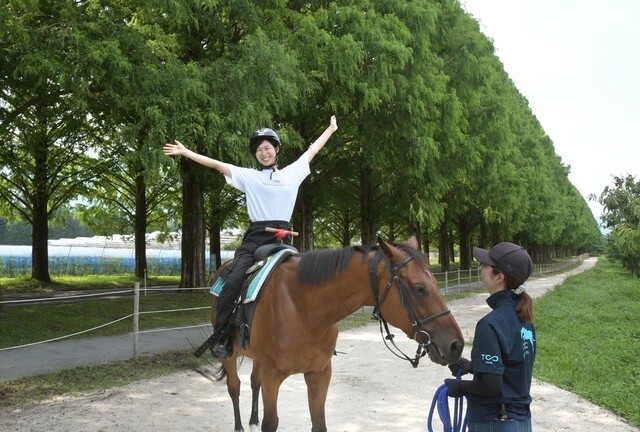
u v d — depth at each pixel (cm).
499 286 296
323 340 378
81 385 715
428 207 1853
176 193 3006
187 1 1042
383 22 1487
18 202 2841
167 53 995
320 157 1855
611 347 984
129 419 574
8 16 792
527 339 284
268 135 418
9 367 811
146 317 1384
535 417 590
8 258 3906
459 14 2028
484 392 271
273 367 383
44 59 836
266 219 420
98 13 963
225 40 1347
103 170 2514
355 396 675
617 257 3067
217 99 1053
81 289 2512
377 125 1645
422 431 543
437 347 312
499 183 2564
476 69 2005
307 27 1323
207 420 573
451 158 1973
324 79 1339
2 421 563
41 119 1508
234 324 411
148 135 931
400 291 328
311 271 368
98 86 1013
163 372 803
